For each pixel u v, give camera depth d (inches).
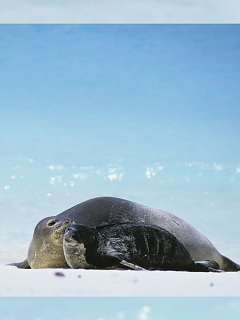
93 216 1114.7
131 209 1159.0
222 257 1262.3
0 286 739.4
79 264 916.0
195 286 754.2
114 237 944.9
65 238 909.8
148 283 765.9
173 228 1169.4
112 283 762.2
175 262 954.1
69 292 711.7
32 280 778.2
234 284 774.5
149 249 941.2
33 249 1042.7
